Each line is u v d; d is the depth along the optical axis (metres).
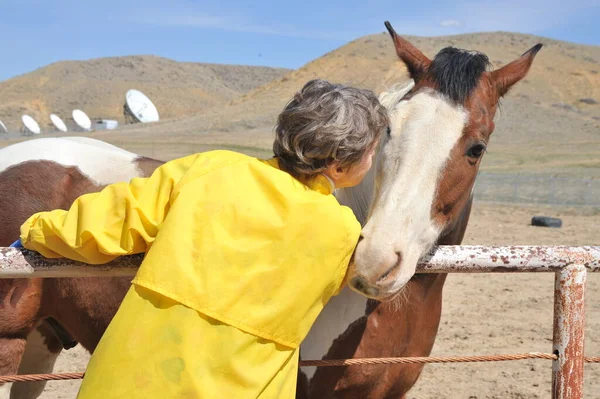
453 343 6.32
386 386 2.91
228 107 74.69
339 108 1.82
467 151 2.50
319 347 2.79
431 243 2.44
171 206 1.77
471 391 5.24
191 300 1.67
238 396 1.70
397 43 2.97
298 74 85.31
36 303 2.95
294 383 1.88
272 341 1.75
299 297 1.75
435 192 2.43
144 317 1.69
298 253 1.74
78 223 1.87
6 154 3.21
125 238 1.83
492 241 12.27
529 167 32.53
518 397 5.11
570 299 2.21
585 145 44.19
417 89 2.63
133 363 1.67
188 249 1.70
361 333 2.78
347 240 1.80
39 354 3.47
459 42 94.75
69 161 3.21
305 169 1.86
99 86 126.25
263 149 40.50
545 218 14.52
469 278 9.30
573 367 2.24
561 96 70.25
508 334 6.63
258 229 1.73
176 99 128.00
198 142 45.84
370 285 2.18
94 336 3.16
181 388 1.65
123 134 55.78
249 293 1.71
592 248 2.23
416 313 2.90
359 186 2.87
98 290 3.04
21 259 1.98
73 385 5.35
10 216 2.94
